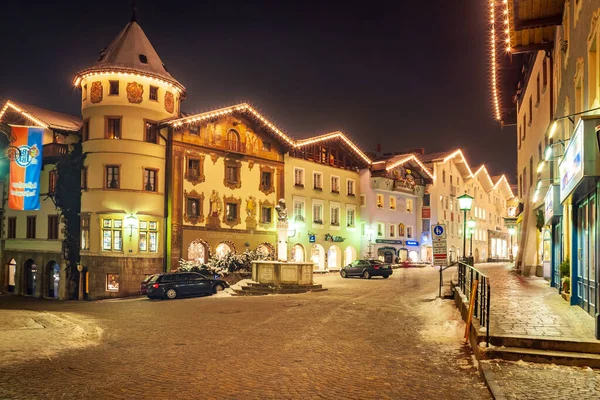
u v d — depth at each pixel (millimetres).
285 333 13680
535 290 18172
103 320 17062
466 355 10461
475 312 12227
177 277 29422
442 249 21391
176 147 38875
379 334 13250
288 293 26219
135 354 11297
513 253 66875
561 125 18234
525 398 7117
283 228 29562
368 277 37125
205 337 13336
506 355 9211
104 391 8398
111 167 37344
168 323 16078
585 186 11320
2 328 14656
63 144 39500
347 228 53812
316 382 8797
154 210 37969
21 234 45406
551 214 17500
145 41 40688
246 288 28156
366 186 55875
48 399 7996
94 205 37062
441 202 65188
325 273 45875
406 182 59125
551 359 8945
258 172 44812
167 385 8719
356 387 8438
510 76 33375
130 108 37594
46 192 42500
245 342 12516
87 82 38469
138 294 36812
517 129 37906
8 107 42594
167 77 39469
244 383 8805
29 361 10547
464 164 70062
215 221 41094
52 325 15422
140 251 37188
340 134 52531
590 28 12500
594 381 7891
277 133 45469
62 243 39656
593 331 10102
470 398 7719
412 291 25172
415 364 9898
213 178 41250
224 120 42250
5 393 8297
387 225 57781
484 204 80750
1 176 45656
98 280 36688
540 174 24719
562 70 17969
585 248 12586
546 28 20469
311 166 50094
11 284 46969
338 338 12797
